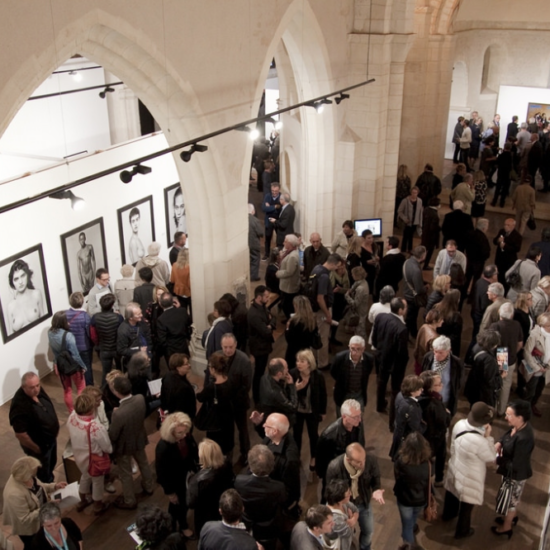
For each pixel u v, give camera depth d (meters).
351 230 9.45
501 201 14.18
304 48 9.41
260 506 4.53
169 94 6.60
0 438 6.95
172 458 5.02
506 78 17.09
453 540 5.56
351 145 10.73
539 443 6.88
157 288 7.61
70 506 5.77
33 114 11.80
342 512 4.30
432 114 14.34
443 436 5.61
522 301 7.02
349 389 6.18
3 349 7.36
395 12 10.12
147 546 3.83
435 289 7.57
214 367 5.61
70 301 7.25
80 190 8.18
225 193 7.63
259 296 7.00
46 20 4.97
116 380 5.46
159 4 6.04
